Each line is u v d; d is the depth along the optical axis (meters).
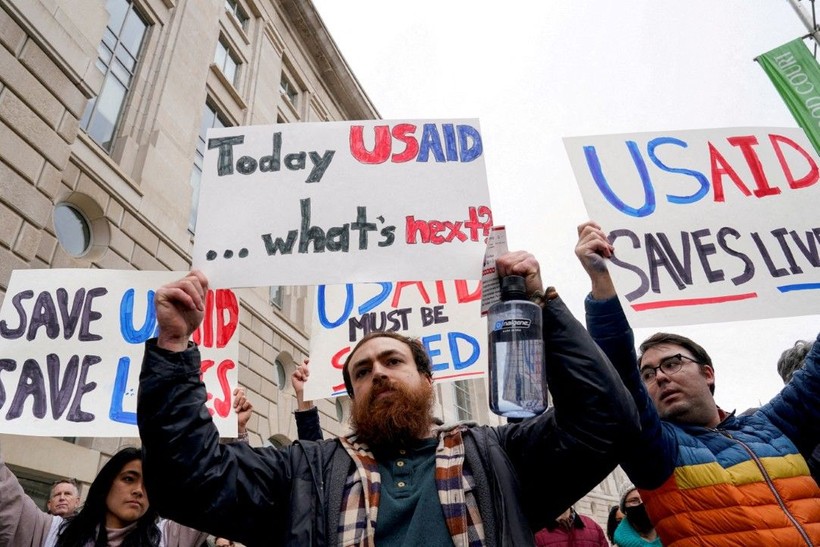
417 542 1.35
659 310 2.11
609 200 2.32
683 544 1.91
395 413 1.66
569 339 1.52
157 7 9.69
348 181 2.19
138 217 7.77
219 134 2.28
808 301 2.14
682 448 2.04
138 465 2.47
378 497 1.46
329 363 3.45
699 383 2.24
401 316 3.61
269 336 10.52
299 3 16.53
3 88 5.47
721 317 2.10
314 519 1.42
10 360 2.56
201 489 1.34
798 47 5.60
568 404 1.47
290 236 2.08
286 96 15.08
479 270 2.03
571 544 3.93
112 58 8.41
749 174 2.42
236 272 2.02
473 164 2.24
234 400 2.65
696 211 2.31
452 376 3.41
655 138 2.49
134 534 2.41
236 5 13.89
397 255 2.05
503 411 1.49
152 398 1.39
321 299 3.69
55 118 6.06
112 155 8.03
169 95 9.30
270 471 1.51
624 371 1.83
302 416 3.11
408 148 2.26
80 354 2.60
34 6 5.84
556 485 1.49
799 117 5.36
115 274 2.77
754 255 2.23
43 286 2.73
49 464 5.54
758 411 2.32
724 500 1.88
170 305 1.50
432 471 1.52
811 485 1.95
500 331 1.55
